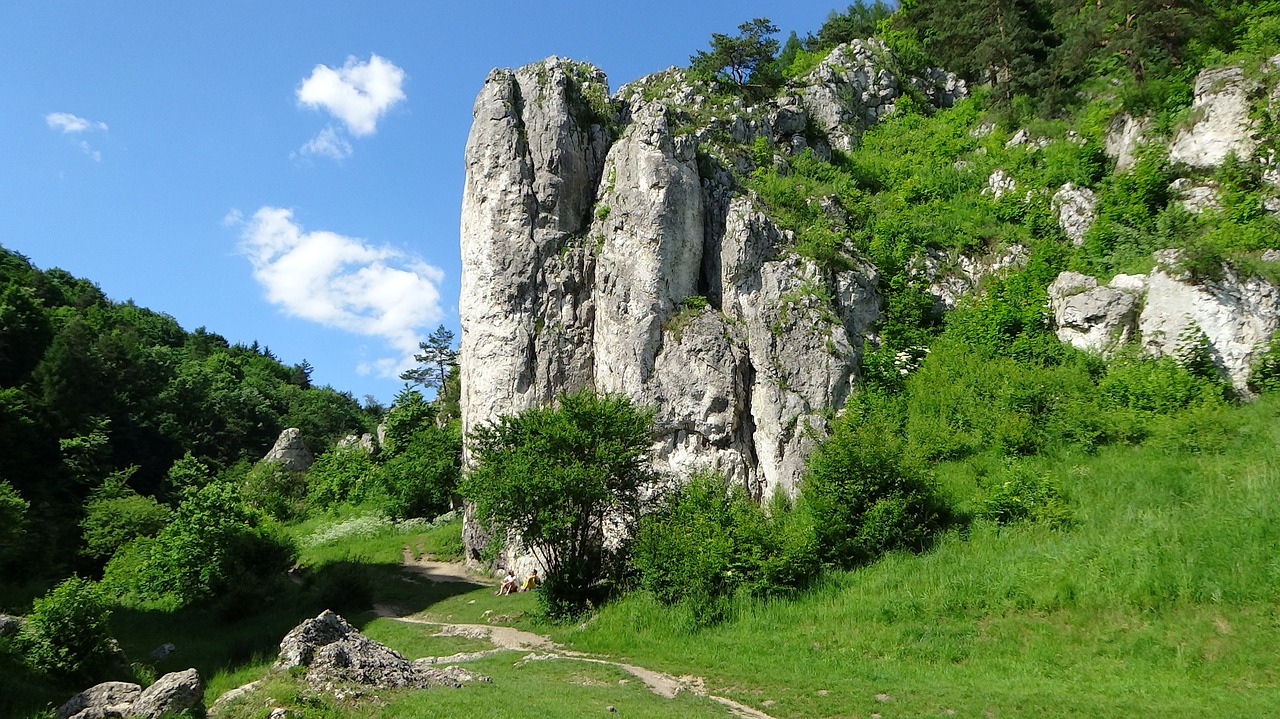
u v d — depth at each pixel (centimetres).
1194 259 2634
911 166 4131
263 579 3303
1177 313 2622
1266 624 1484
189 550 3216
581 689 1652
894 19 5428
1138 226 3064
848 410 2909
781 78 4788
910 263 3456
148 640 2761
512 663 2022
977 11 4672
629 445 2688
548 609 2539
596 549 2702
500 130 3697
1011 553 2027
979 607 1862
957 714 1403
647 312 3212
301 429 9944
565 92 3788
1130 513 1997
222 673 2133
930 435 2688
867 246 3516
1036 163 3731
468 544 3684
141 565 3459
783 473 2888
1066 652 1623
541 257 3534
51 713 1359
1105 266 3042
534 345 3459
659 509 2733
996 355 2962
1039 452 2473
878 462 2331
